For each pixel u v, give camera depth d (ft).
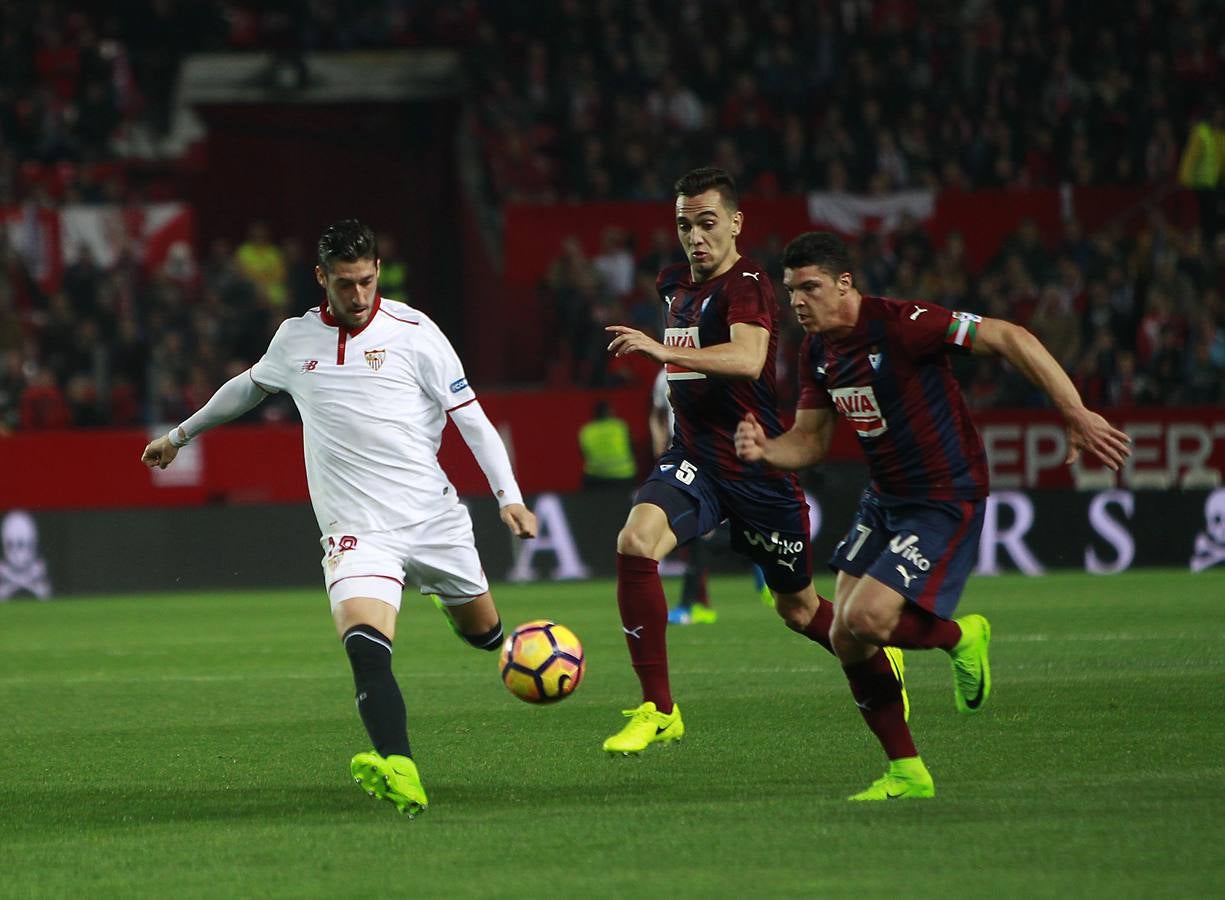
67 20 309.83
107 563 218.79
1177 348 232.73
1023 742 79.05
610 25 297.12
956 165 269.03
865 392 66.28
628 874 53.01
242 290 256.93
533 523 70.18
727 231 80.33
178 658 134.72
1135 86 279.90
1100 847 54.85
